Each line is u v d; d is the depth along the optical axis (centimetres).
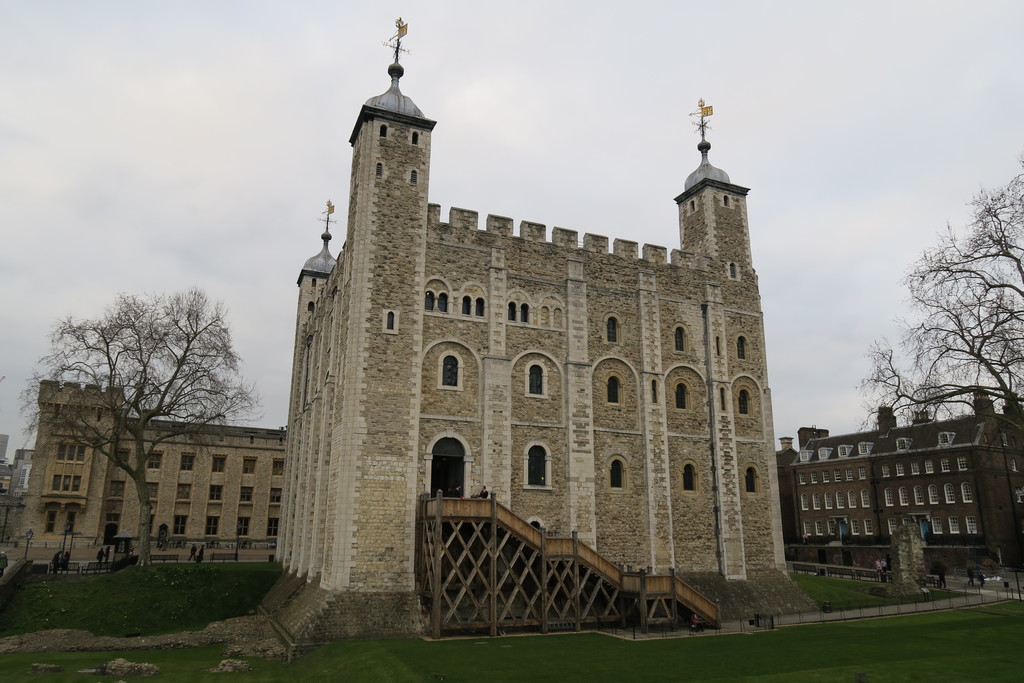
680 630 2783
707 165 4228
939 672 1917
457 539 2855
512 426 3206
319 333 4147
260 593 3778
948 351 2609
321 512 3300
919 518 6481
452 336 3183
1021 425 2603
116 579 3469
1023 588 4369
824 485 7544
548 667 2030
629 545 3328
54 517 5481
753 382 3916
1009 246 2570
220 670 2255
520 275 3403
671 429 3591
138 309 3909
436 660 2123
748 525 3662
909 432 6875
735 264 4047
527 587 2873
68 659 2428
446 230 3291
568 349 3397
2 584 3044
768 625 2933
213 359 4069
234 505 6341
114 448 3856
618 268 3669
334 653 2350
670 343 3709
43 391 5478
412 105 3338
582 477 3266
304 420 4288
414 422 2964
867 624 2945
